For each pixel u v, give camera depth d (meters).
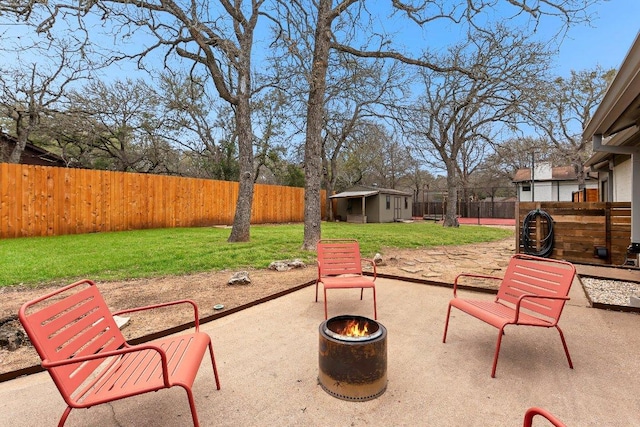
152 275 5.16
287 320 3.47
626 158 7.24
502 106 12.55
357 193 21.30
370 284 3.55
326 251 4.19
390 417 1.87
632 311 3.68
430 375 2.33
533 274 2.81
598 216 6.87
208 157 20.53
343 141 19.19
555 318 2.48
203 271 5.52
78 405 1.49
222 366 2.48
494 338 2.99
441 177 35.19
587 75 15.82
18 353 2.69
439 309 3.83
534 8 7.59
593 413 1.89
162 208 11.48
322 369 2.17
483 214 28.23
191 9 7.42
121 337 2.09
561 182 25.45
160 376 1.69
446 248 8.98
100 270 5.23
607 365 2.47
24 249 6.61
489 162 26.39
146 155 18.12
